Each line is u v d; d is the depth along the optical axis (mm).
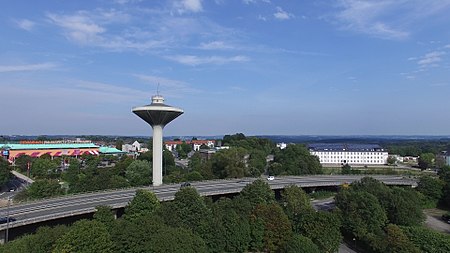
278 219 100000
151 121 174000
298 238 91812
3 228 86375
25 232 95625
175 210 92688
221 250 90188
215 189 155375
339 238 100562
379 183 144625
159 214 90375
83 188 163000
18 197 158250
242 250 95250
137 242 72062
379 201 125500
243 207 106062
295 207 117812
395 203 122688
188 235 75125
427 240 97000
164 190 148875
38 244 68250
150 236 72688
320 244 97438
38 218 94750
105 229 72312
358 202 117250
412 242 97750
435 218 146250
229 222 95188
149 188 155250
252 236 98000
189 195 96312
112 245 70812
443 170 180750
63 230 72500
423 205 162500
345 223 114625
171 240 70125
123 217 99562
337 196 127125
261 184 125875
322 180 195875
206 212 95250
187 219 91062
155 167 175000
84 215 109625
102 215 86438
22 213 101125
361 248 109375
